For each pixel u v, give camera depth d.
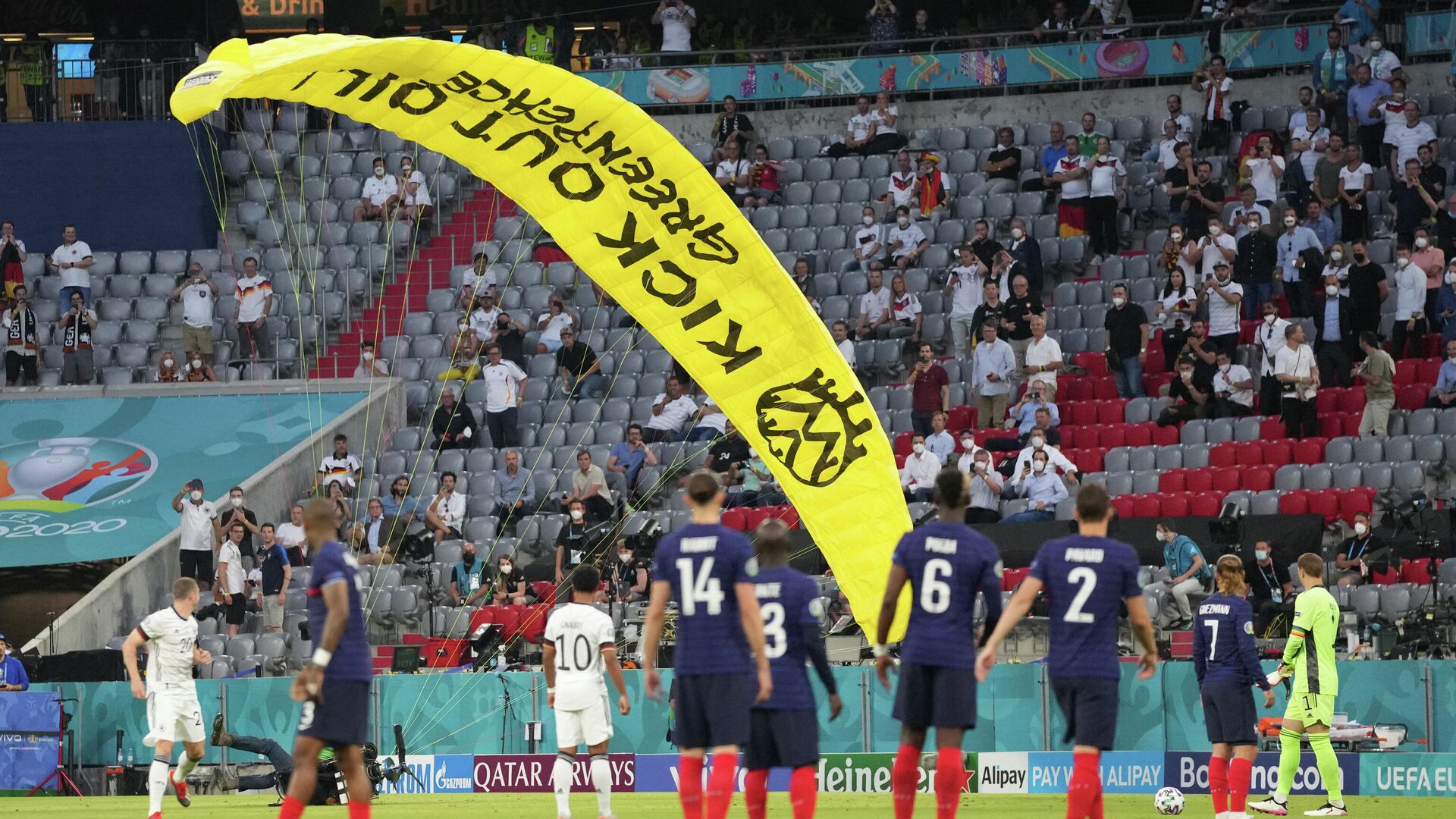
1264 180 69.62
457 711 46.56
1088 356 66.25
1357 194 66.44
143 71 81.88
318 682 22.31
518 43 86.19
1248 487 57.69
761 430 42.56
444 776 46.34
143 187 79.38
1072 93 80.44
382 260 77.88
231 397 71.81
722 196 40.16
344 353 75.19
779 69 81.75
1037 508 56.56
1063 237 71.75
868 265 72.38
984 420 63.03
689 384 67.44
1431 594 50.31
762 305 41.41
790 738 23.98
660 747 45.28
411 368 72.94
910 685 23.88
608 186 40.50
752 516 59.66
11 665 50.53
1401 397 60.12
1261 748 42.69
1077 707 23.31
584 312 72.81
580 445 63.75
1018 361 64.06
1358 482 56.47
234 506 60.09
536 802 41.69
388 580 60.28
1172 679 42.72
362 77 37.66
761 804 24.33
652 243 41.09
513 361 69.06
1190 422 61.03
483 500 64.19
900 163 75.31
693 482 23.47
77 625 56.94
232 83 34.53
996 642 23.50
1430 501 53.22
